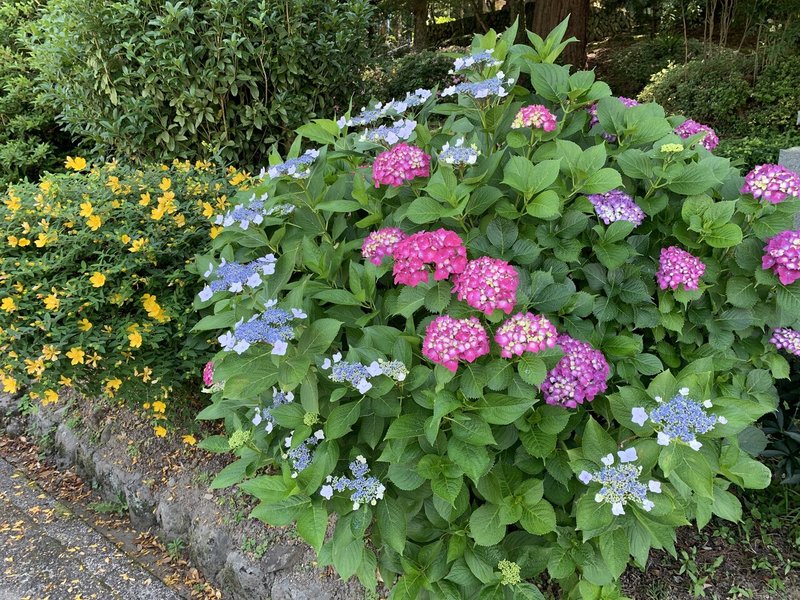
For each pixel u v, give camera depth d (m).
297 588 2.12
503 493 1.60
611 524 1.50
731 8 8.31
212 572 2.40
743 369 1.94
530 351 1.47
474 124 2.04
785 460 2.14
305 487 1.59
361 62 4.55
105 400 3.30
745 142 5.20
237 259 2.04
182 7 3.67
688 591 1.91
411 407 1.63
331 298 1.71
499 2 13.63
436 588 1.68
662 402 1.45
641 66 9.25
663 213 1.91
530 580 1.93
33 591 2.41
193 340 2.60
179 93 3.77
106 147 4.20
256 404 1.89
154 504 2.73
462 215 1.69
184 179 3.11
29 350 2.46
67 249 2.59
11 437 3.65
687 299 1.69
